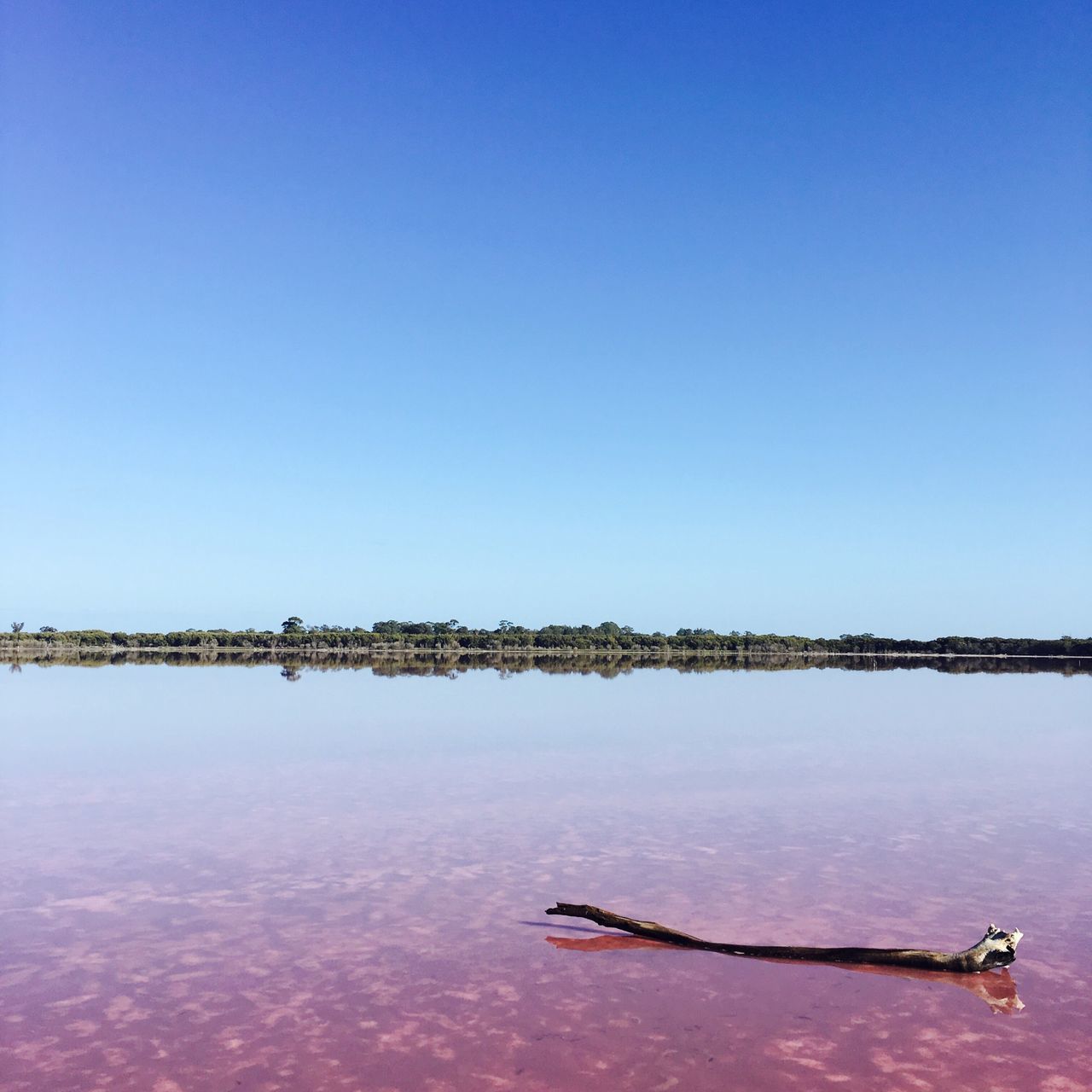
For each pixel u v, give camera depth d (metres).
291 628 141.38
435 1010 7.30
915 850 12.28
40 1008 7.30
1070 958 8.46
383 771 18.47
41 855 11.84
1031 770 18.94
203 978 7.89
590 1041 6.80
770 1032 6.98
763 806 15.12
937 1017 7.27
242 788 16.52
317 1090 6.08
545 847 12.33
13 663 73.69
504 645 133.25
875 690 44.53
